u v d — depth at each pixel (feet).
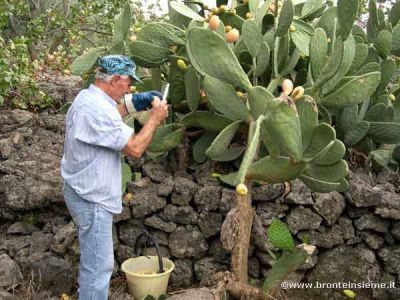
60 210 9.04
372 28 9.67
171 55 8.79
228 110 7.81
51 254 8.63
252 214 7.95
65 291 8.47
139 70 10.71
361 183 8.89
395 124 8.66
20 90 11.34
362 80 7.66
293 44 8.80
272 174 7.19
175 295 7.70
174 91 9.08
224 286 7.70
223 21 9.37
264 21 9.47
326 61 7.75
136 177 9.29
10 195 8.98
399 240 8.85
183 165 9.50
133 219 8.86
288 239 7.58
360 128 8.73
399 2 9.63
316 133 6.69
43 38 16.93
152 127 7.00
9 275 8.34
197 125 8.80
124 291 8.52
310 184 7.39
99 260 6.91
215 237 8.91
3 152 9.76
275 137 6.50
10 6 14.08
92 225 6.79
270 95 6.98
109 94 6.88
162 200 8.87
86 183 6.72
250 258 8.84
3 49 10.77
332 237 8.80
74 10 16.60
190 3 10.56
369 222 8.80
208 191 8.82
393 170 9.66
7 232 9.11
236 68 7.39
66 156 6.94
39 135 10.42
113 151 6.85
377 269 8.81
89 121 6.60
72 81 12.96
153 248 8.94
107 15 16.89
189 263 8.89
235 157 8.91
